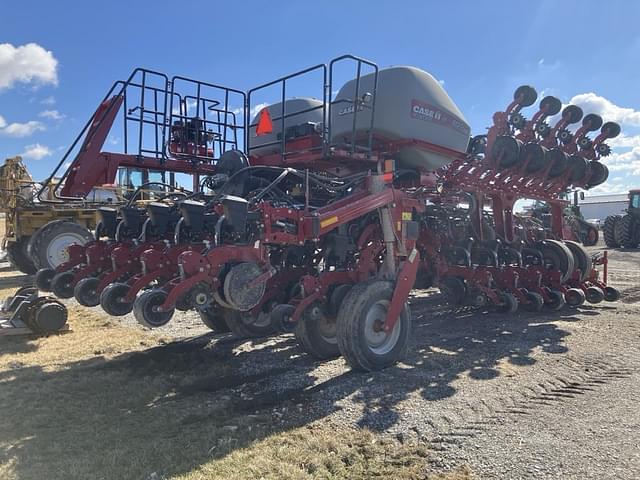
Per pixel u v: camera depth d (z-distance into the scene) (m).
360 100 5.71
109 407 4.25
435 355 5.73
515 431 3.68
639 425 3.74
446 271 7.80
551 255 8.98
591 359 5.51
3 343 6.46
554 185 9.11
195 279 4.37
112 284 5.32
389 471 3.14
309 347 5.57
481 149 8.25
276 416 4.02
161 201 6.29
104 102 5.57
